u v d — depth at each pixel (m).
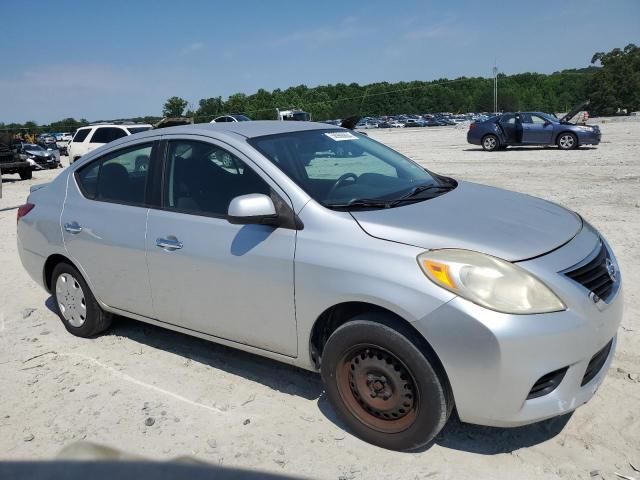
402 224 3.14
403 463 3.04
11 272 7.18
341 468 3.03
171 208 4.01
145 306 4.27
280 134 4.01
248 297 3.55
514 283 2.79
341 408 3.29
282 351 3.54
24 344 4.86
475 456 3.07
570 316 2.80
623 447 3.08
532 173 14.02
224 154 3.79
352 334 3.11
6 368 4.41
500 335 2.70
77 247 4.61
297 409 3.62
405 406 3.05
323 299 3.18
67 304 4.96
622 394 3.57
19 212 5.23
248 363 4.30
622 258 6.26
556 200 9.97
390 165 4.23
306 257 3.24
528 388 2.75
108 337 4.93
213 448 3.25
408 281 2.90
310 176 3.64
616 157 16.91
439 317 2.80
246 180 3.64
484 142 21.84
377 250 3.05
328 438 3.30
